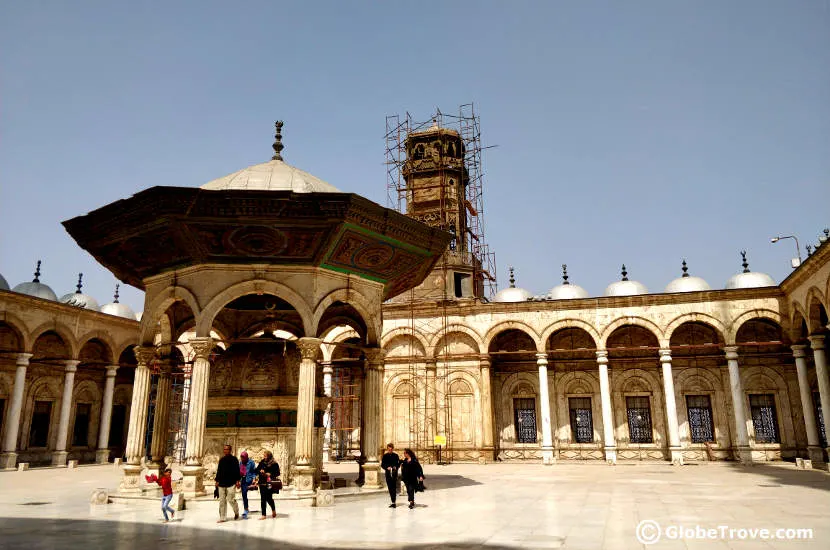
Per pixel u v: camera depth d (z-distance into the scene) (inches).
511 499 655.8
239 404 679.7
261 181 674.2
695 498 657.6
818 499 634.2
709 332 1392.7
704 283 1496.1
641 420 1414.9
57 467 1249.4
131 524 482.6
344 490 678.5
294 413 683.4
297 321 800.9
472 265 1635.1
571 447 1418.6
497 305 1389.0
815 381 1275.8
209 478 662.5
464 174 1745.8
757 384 1349.7
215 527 465.1
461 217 1712.6
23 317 1171.3
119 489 644.1
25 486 842.8
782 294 1218.0
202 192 566.9
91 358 1460.4
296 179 687.1
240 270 634.2
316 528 459.2
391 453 591.2
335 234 607.2
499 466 1274.6
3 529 461.1
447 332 1419.8
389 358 1456.7
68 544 397.1
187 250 620.1
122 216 610.9
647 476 981.8
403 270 735.7
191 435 589.6
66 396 1275.8
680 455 1246.3
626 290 1531.7
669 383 1268.5
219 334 789.9
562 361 1465.3
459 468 1221.1
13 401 1170.0
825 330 1061.8
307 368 617.0
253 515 523.8
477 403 1391.5
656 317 1295.5
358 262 674.8
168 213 577.6
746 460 1208.2
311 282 637.9
